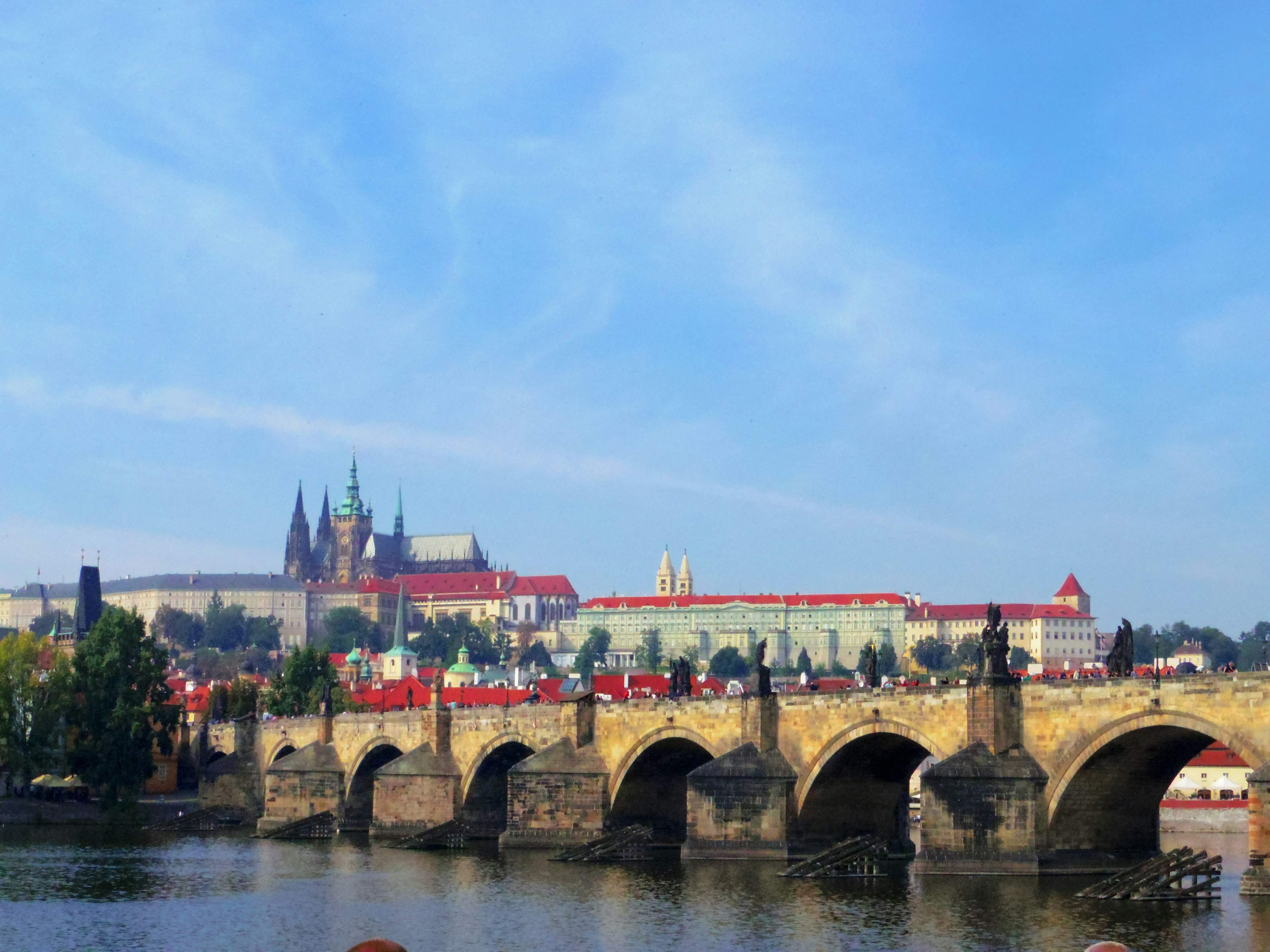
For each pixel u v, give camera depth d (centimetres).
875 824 17162
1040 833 14400
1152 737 13838
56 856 19988
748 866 16525
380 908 14600
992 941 11862
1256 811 12656
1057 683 14312
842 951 11762
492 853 19312
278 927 13700
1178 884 13738
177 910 14725
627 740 18838
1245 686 12775
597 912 13962
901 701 15550
